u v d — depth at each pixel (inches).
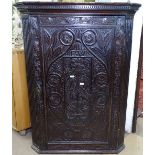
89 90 67.7
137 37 78.0
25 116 84.6
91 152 73.5
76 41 63.0
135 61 80.2
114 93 67.9
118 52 63.7
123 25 61.9
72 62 65.1
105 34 62.4
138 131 89.0
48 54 64.4
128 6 58.4
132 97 83.8
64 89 67.7
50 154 73.8
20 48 82.0
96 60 64.7
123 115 71.9
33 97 69.7
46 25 61.8
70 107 69.5
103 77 66.3
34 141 76.5
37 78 66.7
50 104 69.3
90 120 70.8
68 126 71.6
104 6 58.1
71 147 73.7
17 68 78.1
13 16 81.5
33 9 59.7
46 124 71.6
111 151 73.7
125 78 67.8
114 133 72.1
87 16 60.7
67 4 57.9
